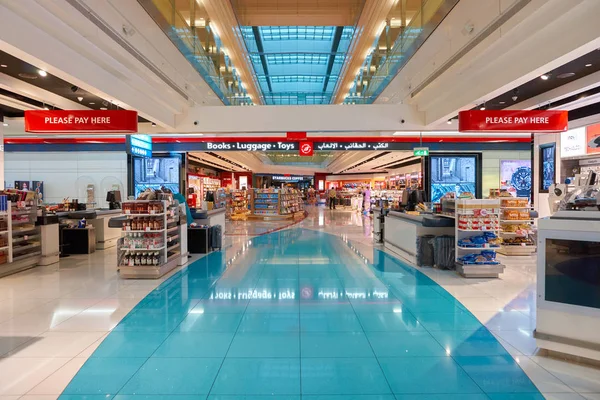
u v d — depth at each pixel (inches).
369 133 498.3
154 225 222.2
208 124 363.6
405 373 108.7
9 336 137.2
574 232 114.8
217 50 433.4
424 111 356.2
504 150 554.3
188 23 343.6
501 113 275.6
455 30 236.1
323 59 571.8
